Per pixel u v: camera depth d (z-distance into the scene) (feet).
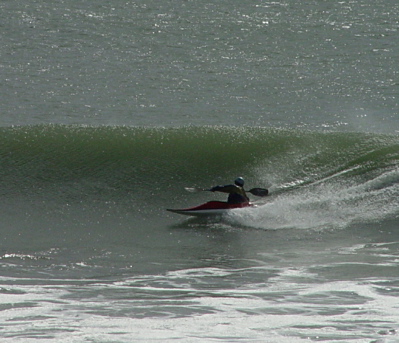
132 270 119.85
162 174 176.65
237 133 196.65
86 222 153.69
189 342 79.66
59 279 113.19
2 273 116.78
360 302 97.66
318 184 171.42
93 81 358.84
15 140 192.85
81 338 81.05
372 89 345.51
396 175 170.30
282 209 159.02
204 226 151.12
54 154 185.26
